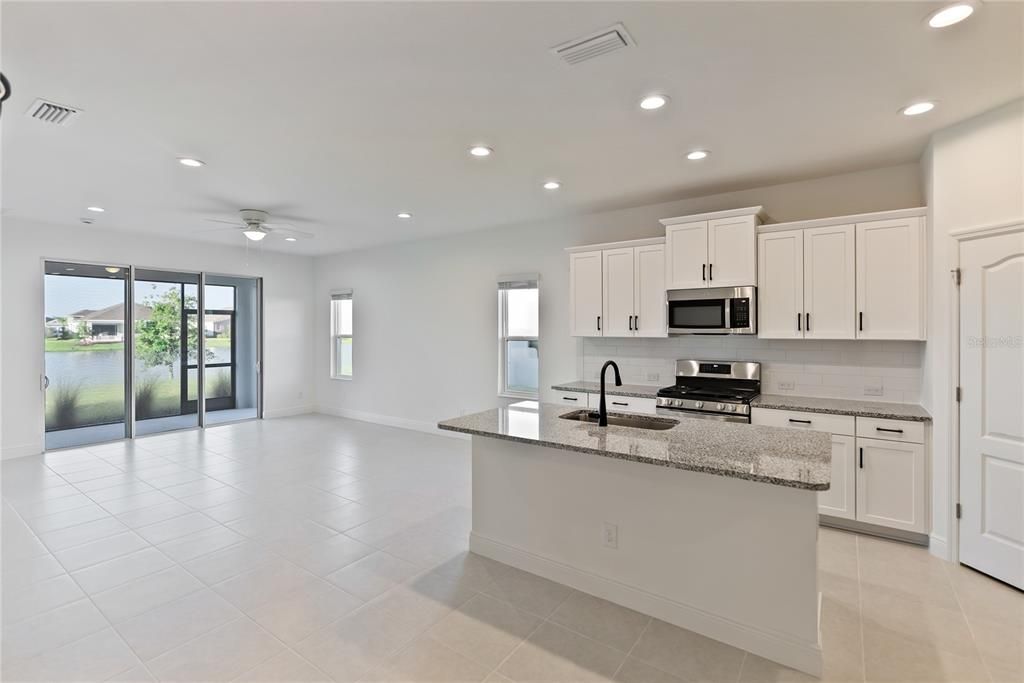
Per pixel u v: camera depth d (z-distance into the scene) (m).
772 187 4.05
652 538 2.43
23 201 4.48
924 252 3.23
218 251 6.90
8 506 3.85
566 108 2.64
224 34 1.96
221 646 2.19
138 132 2.91
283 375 7.70
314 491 4.22
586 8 1.82
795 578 2.07
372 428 6.81
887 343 3.63
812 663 2.03
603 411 2.79
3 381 5.20
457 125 2.85
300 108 2.62
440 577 2.79
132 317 6.12
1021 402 2.58
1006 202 2.64
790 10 1.84
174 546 3.17
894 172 3.57
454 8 1.81
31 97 2.47
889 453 3.18
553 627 2.34
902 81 2.37
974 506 2.81
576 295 4.77
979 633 2.27
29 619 2.38
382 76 2.31
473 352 6.09
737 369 4.18
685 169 3.63
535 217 5.20
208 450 5.60
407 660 2.11
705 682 1.98
